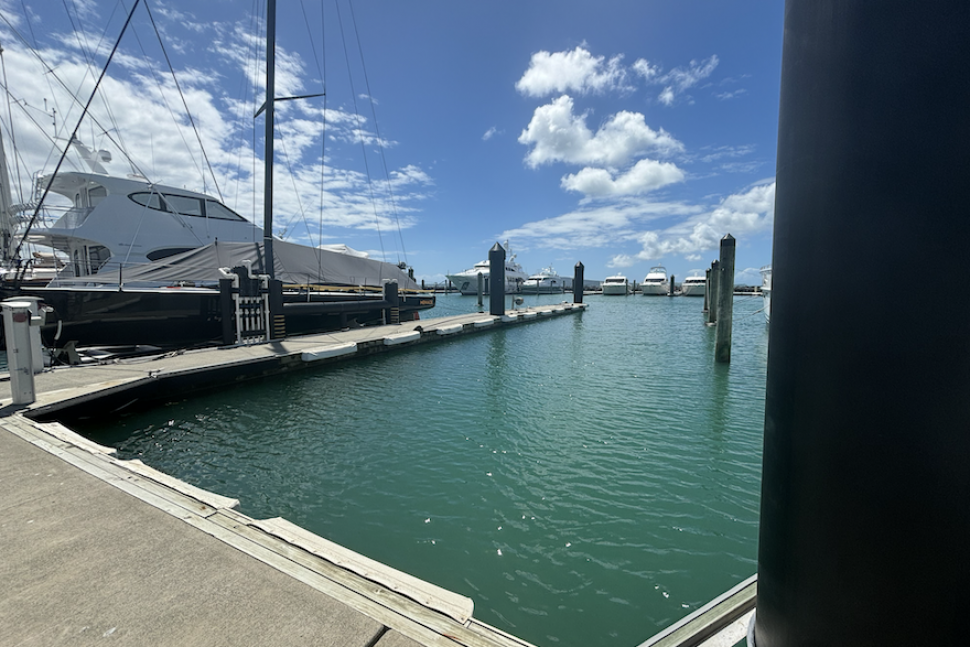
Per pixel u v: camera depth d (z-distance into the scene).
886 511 0.95
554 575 3.31
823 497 1.05
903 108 0.88
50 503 2.75
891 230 0.90
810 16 1.04
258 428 6.34
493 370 10.39
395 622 1.78
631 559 3.48
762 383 9.09
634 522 3.98
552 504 4.29
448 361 11.52
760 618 1.29
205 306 11.15
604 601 3.05
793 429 1.12
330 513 4.13
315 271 15.36
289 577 2.05
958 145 0.82
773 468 1.21
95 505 2.73
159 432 6.14
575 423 6.58
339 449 5.60
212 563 2.15
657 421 6.70
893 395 0.92
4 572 2.06
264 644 1.65
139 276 11.49
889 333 0.92
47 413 5.27
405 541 3.71
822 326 1.02
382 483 4.71
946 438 0.87
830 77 0.99
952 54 0.82
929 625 0.92
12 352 5.21
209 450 5.55
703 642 1.72
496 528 3.89
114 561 2.15
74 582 2.00
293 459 5.29
